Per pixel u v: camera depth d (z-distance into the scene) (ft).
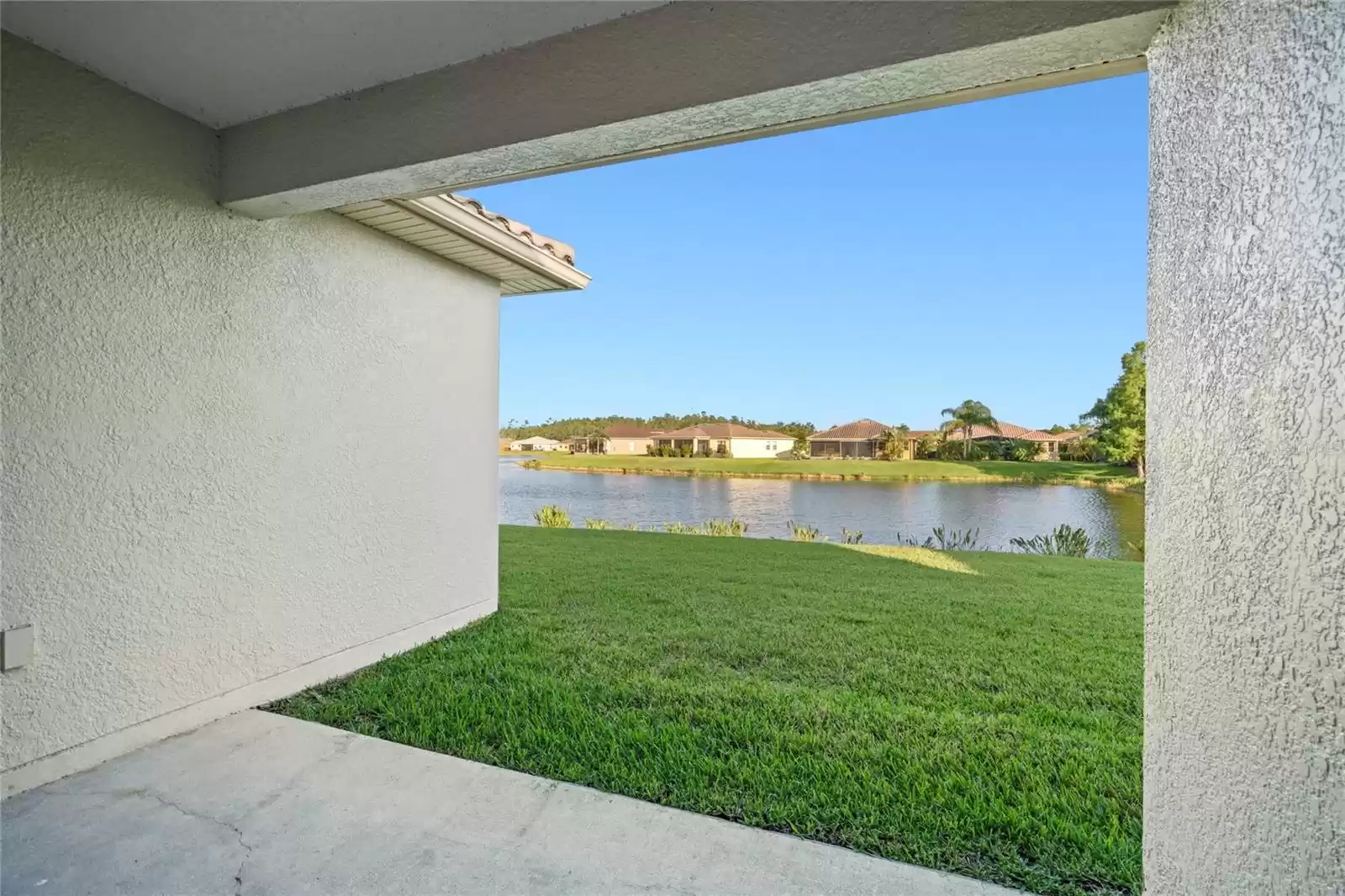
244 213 10.78
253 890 6.72
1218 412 3.90
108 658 9.21
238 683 11.07
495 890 6.75
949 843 7.48
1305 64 3.04
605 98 7.27
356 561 13.51
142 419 9.54
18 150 8.07
